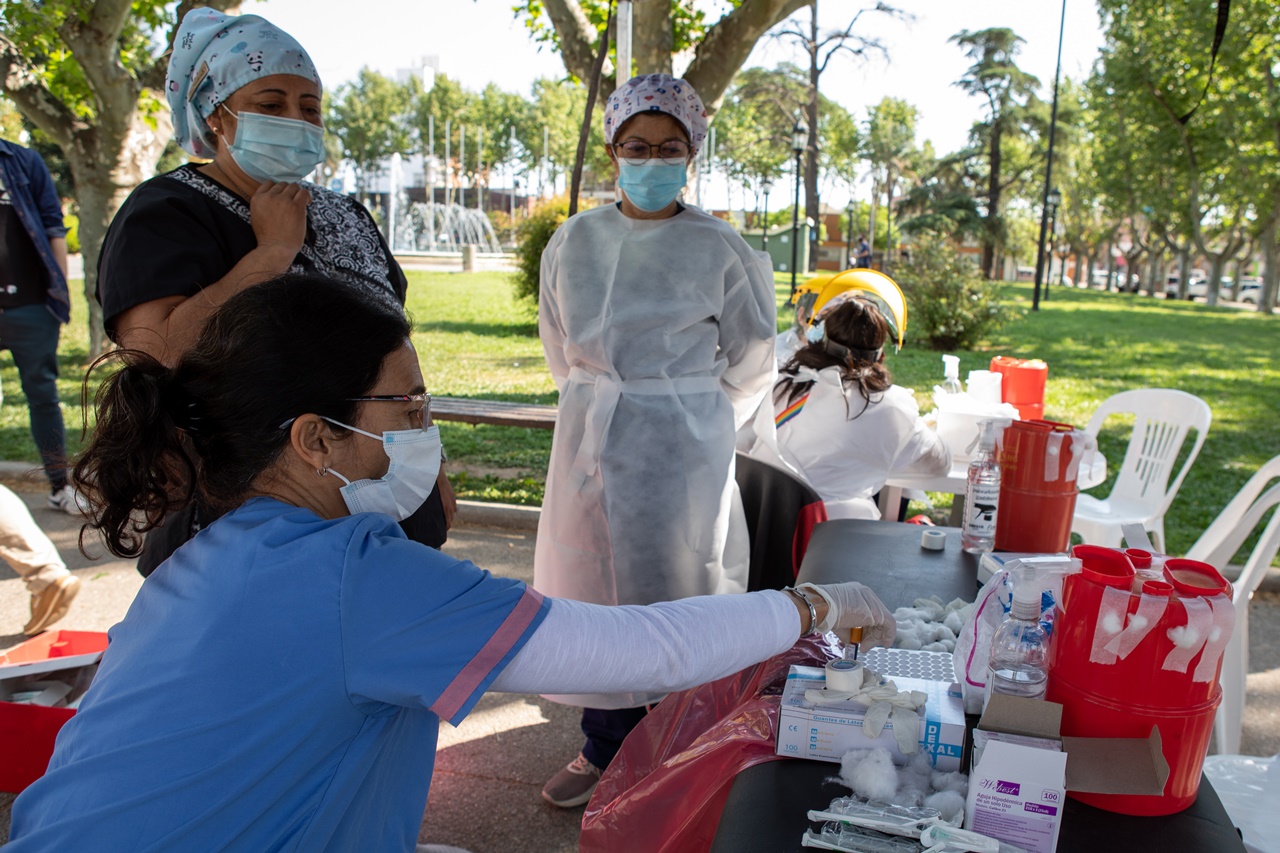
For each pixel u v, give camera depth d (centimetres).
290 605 99
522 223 1433
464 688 101
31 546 337
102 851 95
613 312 243
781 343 375
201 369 109
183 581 107
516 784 275
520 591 107
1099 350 1477
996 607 140
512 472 605
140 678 101
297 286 112
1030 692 130
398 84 7562
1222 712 269
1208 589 120
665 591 253
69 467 115
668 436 243
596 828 157
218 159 205
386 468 116
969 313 1369
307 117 203
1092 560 134
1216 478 665
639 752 171
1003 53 4747
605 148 254
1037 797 113
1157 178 3462
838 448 300
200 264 186
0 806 249
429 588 102
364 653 99
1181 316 2534
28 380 469
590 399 251
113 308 181
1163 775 117
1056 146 4788
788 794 125
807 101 3403
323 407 109
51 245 462
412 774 117
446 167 6494
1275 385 1145
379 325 114
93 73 756
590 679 109
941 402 344
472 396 848
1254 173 3003
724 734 144
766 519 279
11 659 276
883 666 150
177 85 201
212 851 96
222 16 199
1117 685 122
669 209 252
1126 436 786
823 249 6231
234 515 111
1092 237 5859
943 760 129
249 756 97
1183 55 2712
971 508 224
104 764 98
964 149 5294
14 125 3120
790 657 154
